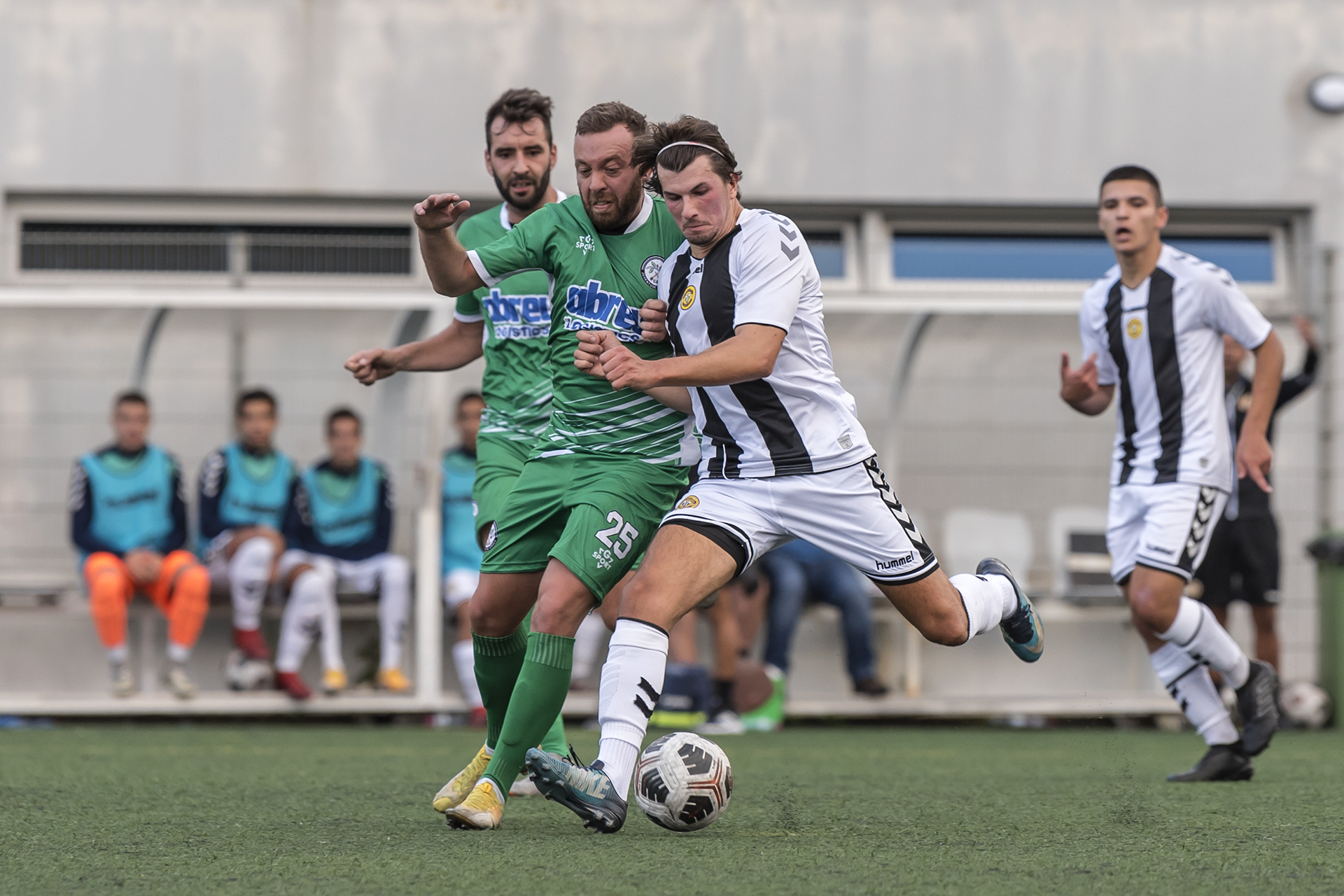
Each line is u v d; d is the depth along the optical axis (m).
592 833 12.26
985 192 35.50
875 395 32.19
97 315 31.52
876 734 28.56
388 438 31.61
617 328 12.94
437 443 29.25
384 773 18.80
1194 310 17.25
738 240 12.12
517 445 15.22
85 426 31.50
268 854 11.02
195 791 16.22
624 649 11.87
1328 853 11.24
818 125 35.12
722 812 12.24
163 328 31.77
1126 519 17.94
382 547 30.16
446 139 34.28
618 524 12.66
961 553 32.28
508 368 15.23
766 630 30.08
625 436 12.98
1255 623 30.31
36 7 33.53
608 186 12.62
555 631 12.47
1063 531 32.56
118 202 34.09
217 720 31.05
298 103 34.00
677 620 12.05
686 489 13.21
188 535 30.02
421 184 34.22
